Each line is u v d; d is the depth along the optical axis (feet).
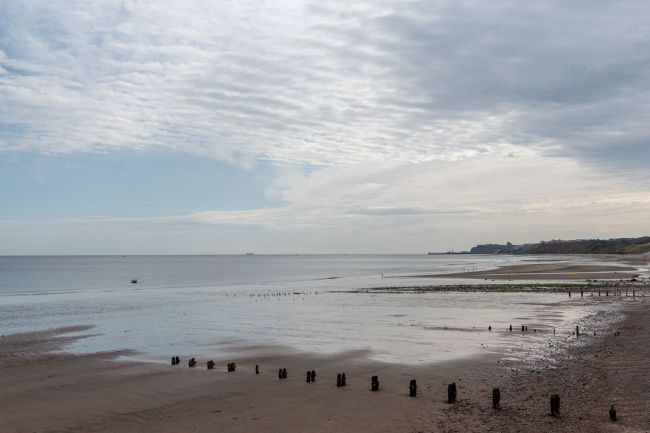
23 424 59.62
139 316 168.96
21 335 128.57
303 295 244.01
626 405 61.72
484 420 57.62
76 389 75.05
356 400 66.74
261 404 65.82
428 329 127.75
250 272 560.61
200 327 139.95
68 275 504.84
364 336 119.34
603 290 223.92
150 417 61.67
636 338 106.32
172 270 627.05
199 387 75.05
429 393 69.72
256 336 122.93
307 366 88.43
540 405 62.75
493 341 108.78
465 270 500.74
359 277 424.05
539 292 224.74
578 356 91.04
